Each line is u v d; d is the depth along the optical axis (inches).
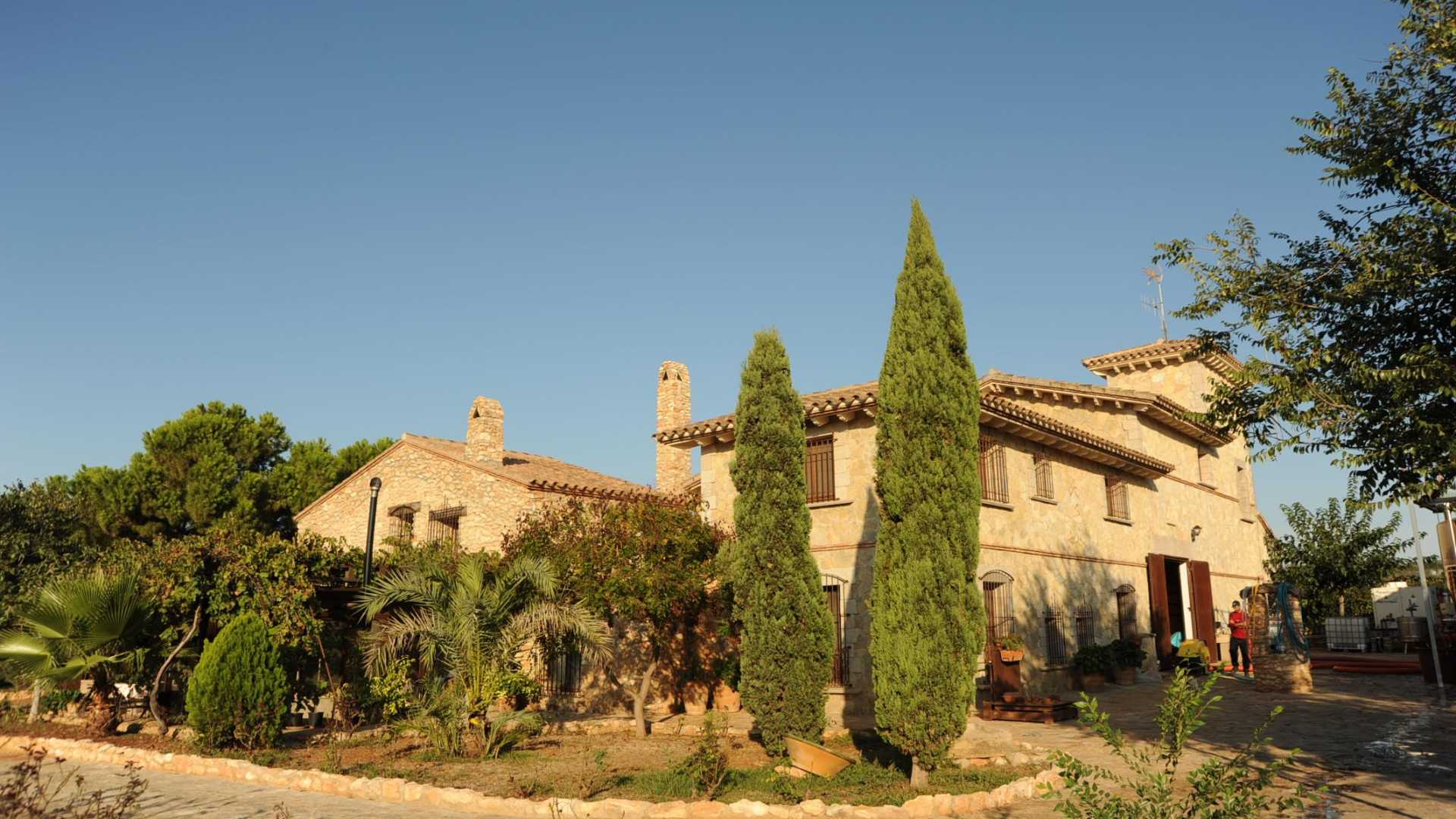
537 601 625.9
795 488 545.0
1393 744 509.4
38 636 623.5
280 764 519.5
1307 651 770.8
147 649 641.0
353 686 674.8
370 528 751.1
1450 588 904.9
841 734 593.0
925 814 390.9
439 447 1038.4
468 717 569.9
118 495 1254.9
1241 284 443.5
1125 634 927.7
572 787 439.2
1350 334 415.2
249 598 629.3
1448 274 381.4
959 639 446.0
